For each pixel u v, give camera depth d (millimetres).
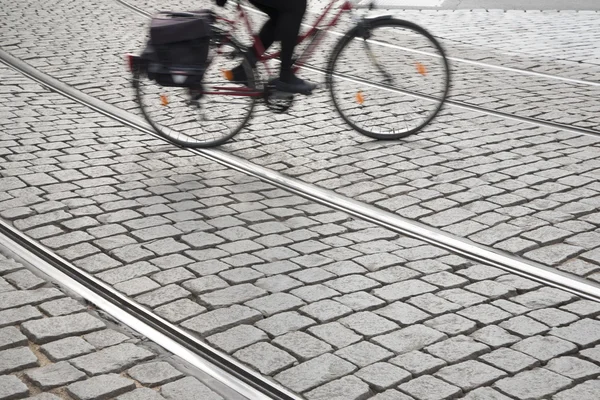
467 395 3768
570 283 4820
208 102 7074
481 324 4387
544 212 5805
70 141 7250
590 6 15141
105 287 4727
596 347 4164
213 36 6797
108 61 10242
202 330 4297
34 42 11180
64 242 5281
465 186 6289
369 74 7914
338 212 5863
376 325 4359
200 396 3754
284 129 7730
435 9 14984
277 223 5660
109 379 3857
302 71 9859
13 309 4461
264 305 4551
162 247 5238
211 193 6176
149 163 6770
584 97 8844
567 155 6992
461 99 8711
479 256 5164
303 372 3947
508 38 12180
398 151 7109
